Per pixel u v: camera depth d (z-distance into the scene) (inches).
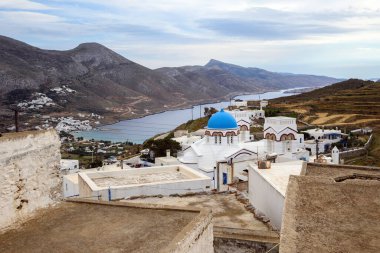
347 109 5605.3
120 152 4881.9
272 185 783.7
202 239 456.8
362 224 490.0
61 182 526.9
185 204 955.3
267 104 6943.9
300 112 5753.0
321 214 515.2
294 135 2340.1
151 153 3319.4
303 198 556.7
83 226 453.7
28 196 463.8
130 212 496.1
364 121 5009.8
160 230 440.8
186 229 422.6
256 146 2297.0
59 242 413.4
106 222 464.4
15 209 445.1
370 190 572.1
